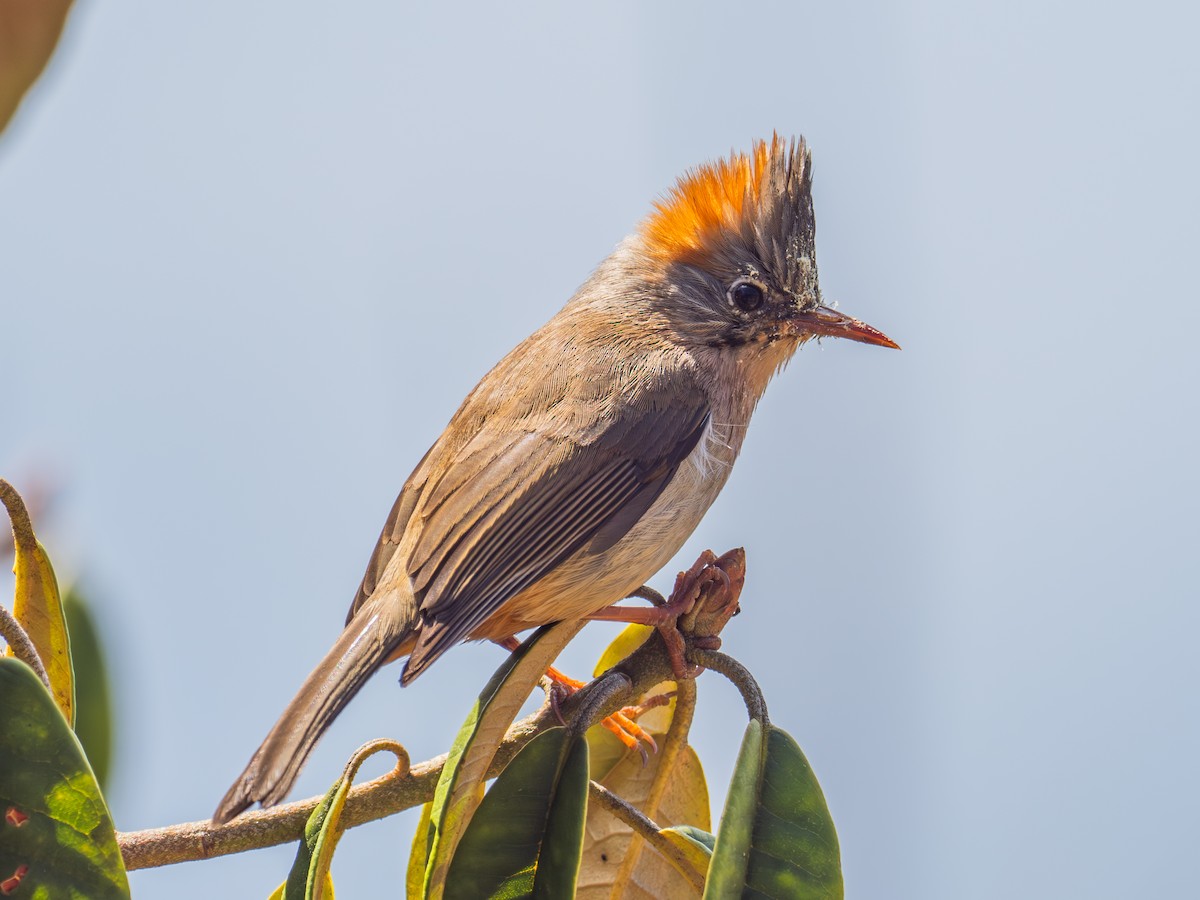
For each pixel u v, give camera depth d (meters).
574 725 6.52
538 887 6.30
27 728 5.37
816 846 6.15
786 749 6.34
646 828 6.93
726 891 5.91
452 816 6.21
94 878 5.36
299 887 6.11
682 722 7.61
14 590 6.75
